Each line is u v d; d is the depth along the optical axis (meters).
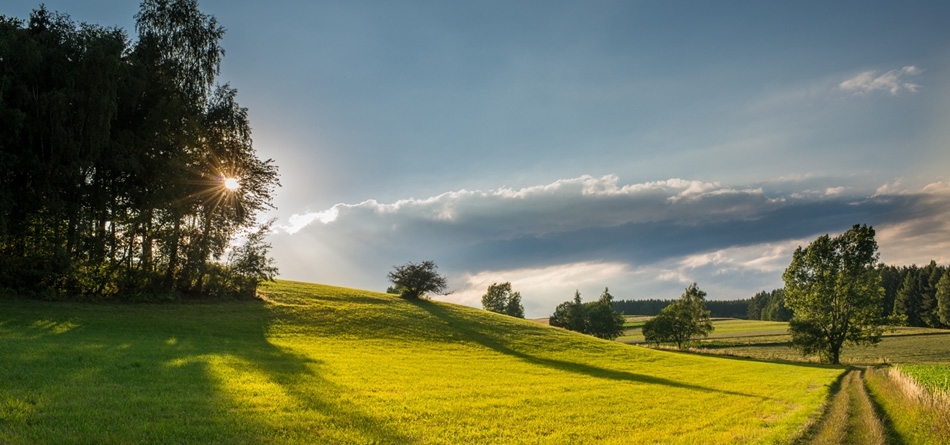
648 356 57.78
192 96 50.78
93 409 13.94
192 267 49.94
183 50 50.78
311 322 49.97
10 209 39.12
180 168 47.09
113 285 46.53
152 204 44.78
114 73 42.28
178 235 49.41
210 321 43.75
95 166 44.00
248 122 54.12
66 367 20.03
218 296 53.53
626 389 29.81
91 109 41.03
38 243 42.06
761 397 29.52
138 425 12.88
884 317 82.88
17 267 41.19
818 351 86.75
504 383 28.44
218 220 52.44
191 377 20.45
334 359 32.03
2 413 12.53
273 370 24.81
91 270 44.34
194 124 47.06
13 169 39.88
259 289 63.16
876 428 19.42
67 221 43.09
